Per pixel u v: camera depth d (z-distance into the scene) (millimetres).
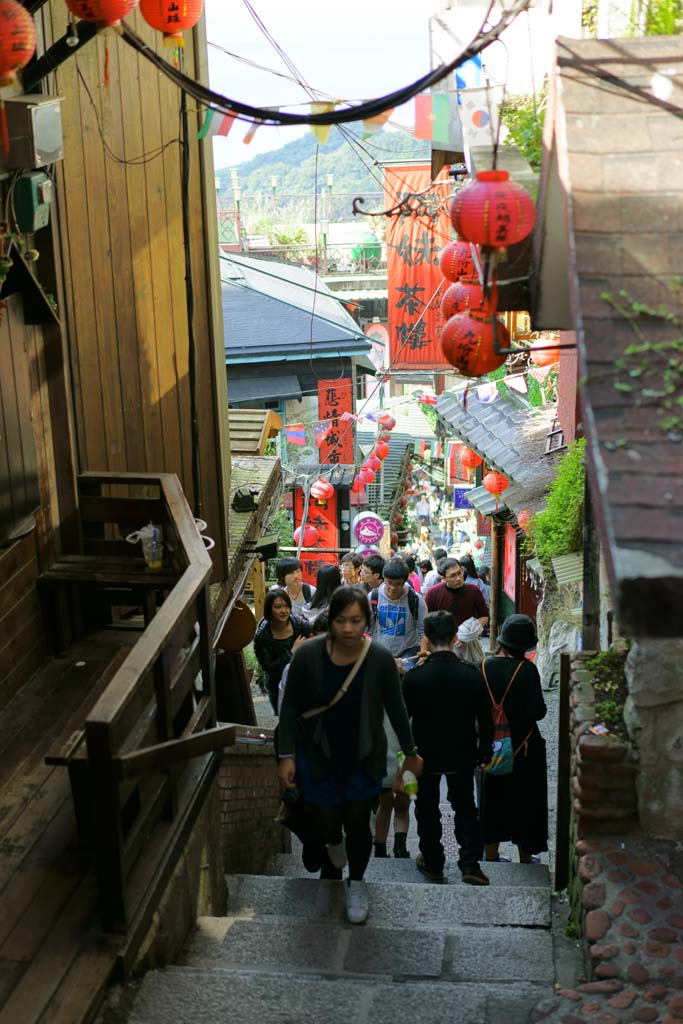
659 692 4695
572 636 10922
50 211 6398
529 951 4789
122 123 7133
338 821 5012
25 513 6164
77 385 7008
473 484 23234
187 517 6105
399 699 4852
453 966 4680
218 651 10109
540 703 6488
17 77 5625
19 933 4195
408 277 19297
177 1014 4043
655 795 4809
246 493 10578
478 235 4016
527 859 7055
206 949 4871
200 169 7738
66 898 4402
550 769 8945
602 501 2633
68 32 5441
